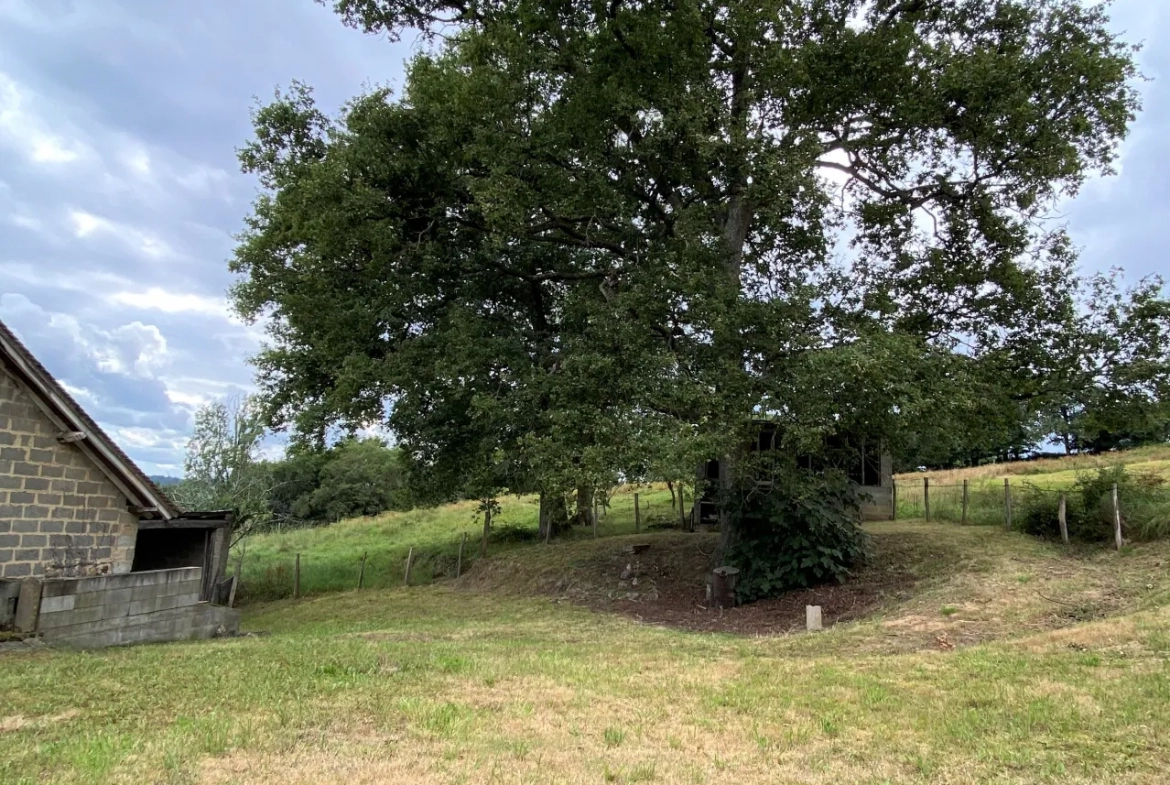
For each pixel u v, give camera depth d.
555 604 17.19
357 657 9.01
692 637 12.12
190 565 19.14
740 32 14.77
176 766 4.96
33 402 11.30
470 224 17.11
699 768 5.20
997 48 15.77
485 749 5.49
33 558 11.17
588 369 13.62
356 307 16.67
